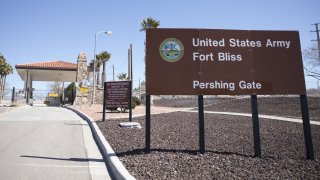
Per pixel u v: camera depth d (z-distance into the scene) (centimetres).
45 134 1058
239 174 521
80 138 995
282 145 812
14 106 2948
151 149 739
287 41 760
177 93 725
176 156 658
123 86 1351
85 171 595
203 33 754
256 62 746
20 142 892
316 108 2023
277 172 539
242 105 2533
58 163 653
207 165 581
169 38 747
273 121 1445
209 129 1112
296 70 745
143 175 513
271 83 738
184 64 738
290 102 2436
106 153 708
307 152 662
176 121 1378
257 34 759
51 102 4303
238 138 913
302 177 509
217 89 732
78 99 3225
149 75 730
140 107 2673
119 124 1195
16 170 585
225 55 748
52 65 3803
